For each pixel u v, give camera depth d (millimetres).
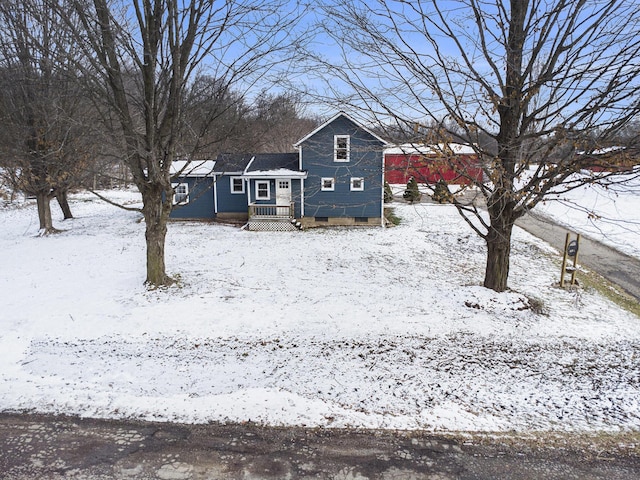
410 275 11008
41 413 4492
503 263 8406
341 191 20375
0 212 27094
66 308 8109
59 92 10797
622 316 8062
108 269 11703
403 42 6559
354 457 3797
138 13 7723
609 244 15250
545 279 10797
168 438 4078
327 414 4473
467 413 4516
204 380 5215
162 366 5621
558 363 5812
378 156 19000
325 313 7727
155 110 8391
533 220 20031
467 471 3607
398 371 5492
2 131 13719
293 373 5422
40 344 6426
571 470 3619
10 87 12125
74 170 11227
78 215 25656
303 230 19375
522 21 6875
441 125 6535
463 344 6391
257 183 21109
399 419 4395
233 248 15070
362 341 6496
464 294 8344
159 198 9234
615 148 6879
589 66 6062
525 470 3621
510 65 6359
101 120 8453
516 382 5230
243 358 5895
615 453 3859
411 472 3598
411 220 21312
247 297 8789
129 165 8773
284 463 3715
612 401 4793
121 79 8203
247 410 4543
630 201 24250
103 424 4301
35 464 3688
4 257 13953
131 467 3658
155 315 7617
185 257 13367
